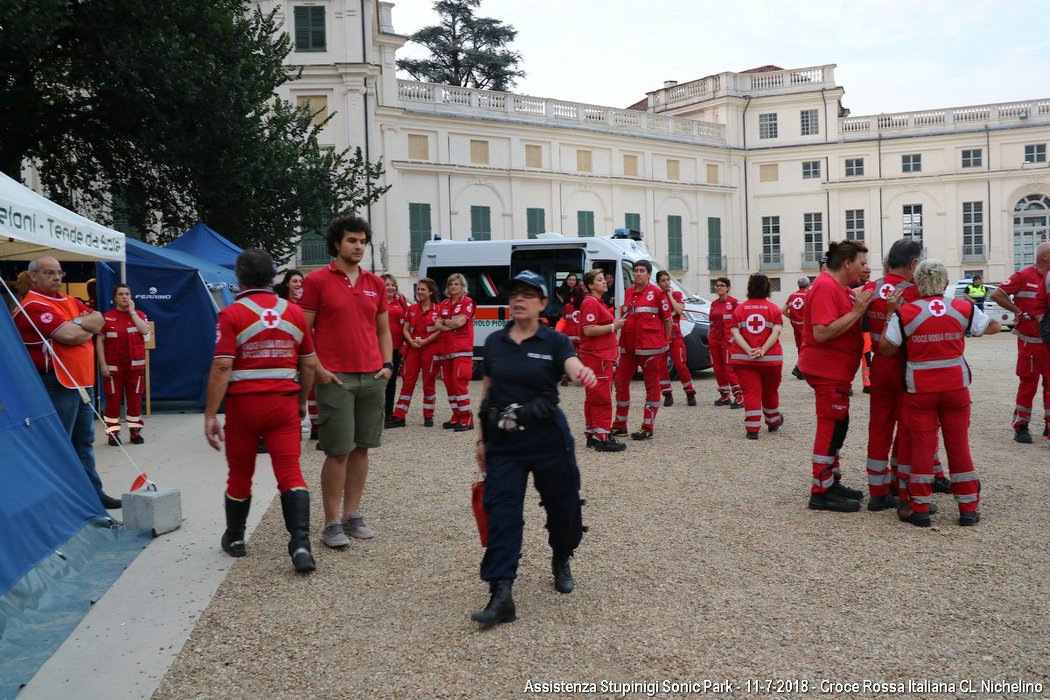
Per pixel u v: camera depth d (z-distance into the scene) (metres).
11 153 17.11
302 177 20.78
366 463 5.73
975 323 5.55
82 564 5.14
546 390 4.27
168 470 8.05
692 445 8.92
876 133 44.69
